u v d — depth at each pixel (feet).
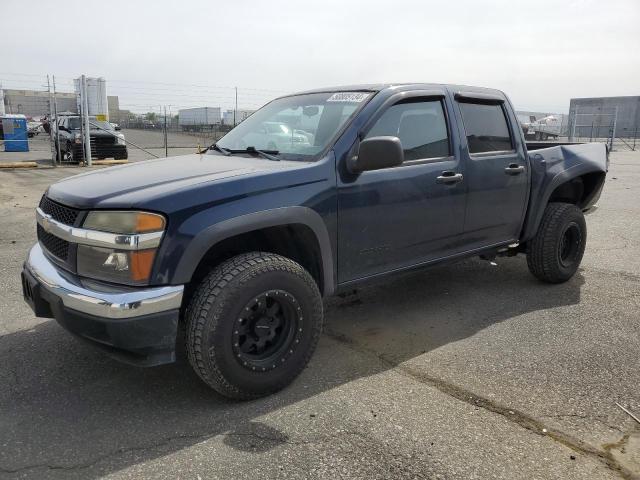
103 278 9.13
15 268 18.40
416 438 8.84
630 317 14.28
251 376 9.80
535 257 16.40
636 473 8.00
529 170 15.44
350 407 9.83
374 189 11.52
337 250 11.21
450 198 13.15
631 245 22.50
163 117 77.41
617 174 53.98
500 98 15.14
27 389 10.55
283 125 12.89
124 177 10.57
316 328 10.67
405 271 12.79
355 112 11.71
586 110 127.13
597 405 9.86
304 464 8.19
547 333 13.23
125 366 11.51
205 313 9.20
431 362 11.69
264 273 9.65
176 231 8.94
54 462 8.29
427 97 13.01
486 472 8.00
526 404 9.89
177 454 8.47
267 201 9.89
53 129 58.59
